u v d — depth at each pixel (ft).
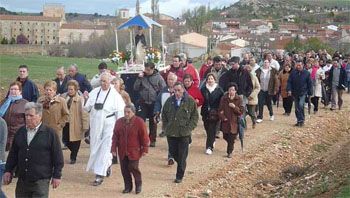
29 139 26.78
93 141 38.55
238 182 42.22
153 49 68.90
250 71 56.75
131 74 61.16
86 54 225.56
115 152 36.32
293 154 53.26
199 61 187.52
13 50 235.20
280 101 84.84
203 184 40.06
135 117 36.06
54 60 182.70
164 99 46.50
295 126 65.00
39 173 26.58
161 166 44.04
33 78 108.37
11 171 27.40
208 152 48.85
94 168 38.17
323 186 37.29
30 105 26.63
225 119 47.67
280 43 239.91
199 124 63.41
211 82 48.26
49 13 410.72
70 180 39.01
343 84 78.95
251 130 61.11
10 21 352.28
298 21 345.51
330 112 77.30
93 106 38.83
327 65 82.89
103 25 355.77
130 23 68.39
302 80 64.08
